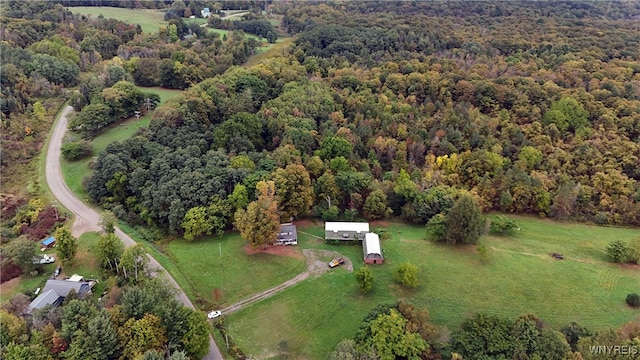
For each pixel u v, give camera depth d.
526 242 118.69
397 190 128.25
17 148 146.75
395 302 90.38
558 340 74.62
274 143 151.25
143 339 73.81
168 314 78.31
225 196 120.19
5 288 93.00
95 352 70.88
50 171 139.62
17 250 95.62
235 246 112.88
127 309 77.88
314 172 134.25
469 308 94.69
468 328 80.94
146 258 96.50
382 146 149.25
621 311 94.38
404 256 110.50
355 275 97.12
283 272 104.50
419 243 115.94
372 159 147.25
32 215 116.12
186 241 115.56
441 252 112.31
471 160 143.88
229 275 103.50
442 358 77.38
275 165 132.38
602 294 99.19
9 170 138.75
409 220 127.00
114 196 124.88
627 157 141.62
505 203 133.00
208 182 119.88
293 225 118.00
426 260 109.12
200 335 79.00
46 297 85.69
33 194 127.75
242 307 95.06
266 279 102.62
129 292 80.25
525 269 106.75
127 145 135.50
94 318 73.69
